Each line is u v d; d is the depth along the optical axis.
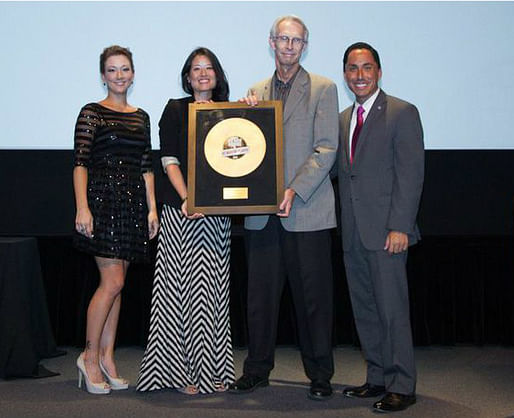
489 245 4.08
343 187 3.00
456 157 3.98
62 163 3.92
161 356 3.06
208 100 3.05
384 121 2.90
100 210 3.06
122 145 3.10
